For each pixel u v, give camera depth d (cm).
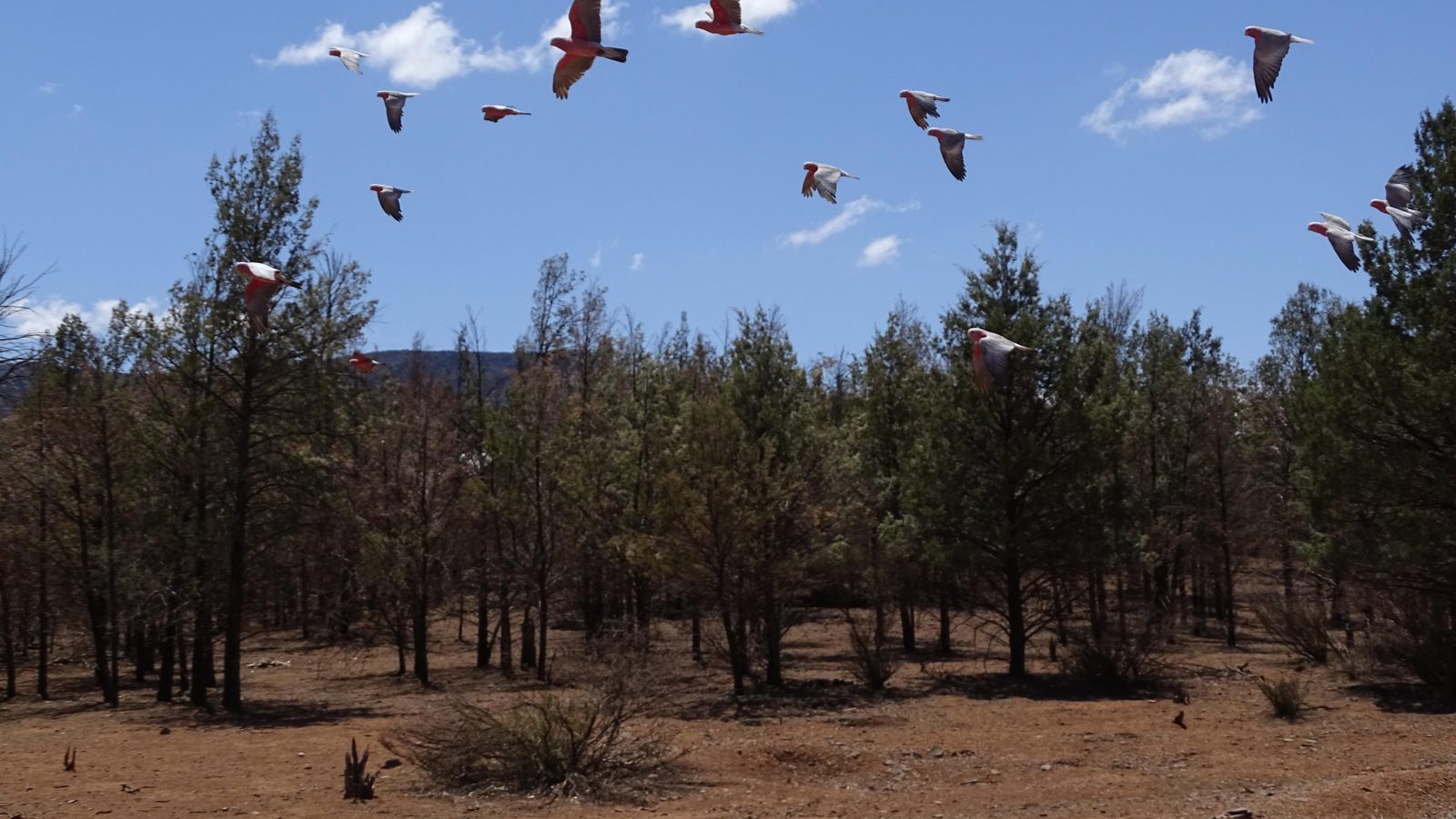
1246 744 1672
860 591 3375
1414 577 2172
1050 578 2748
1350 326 2181
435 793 1384
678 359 4538
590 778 1405
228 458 2486
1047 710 2131
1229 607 3594
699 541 2438
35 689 3281
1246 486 3694
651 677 1586
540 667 2997
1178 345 4550
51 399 2730
